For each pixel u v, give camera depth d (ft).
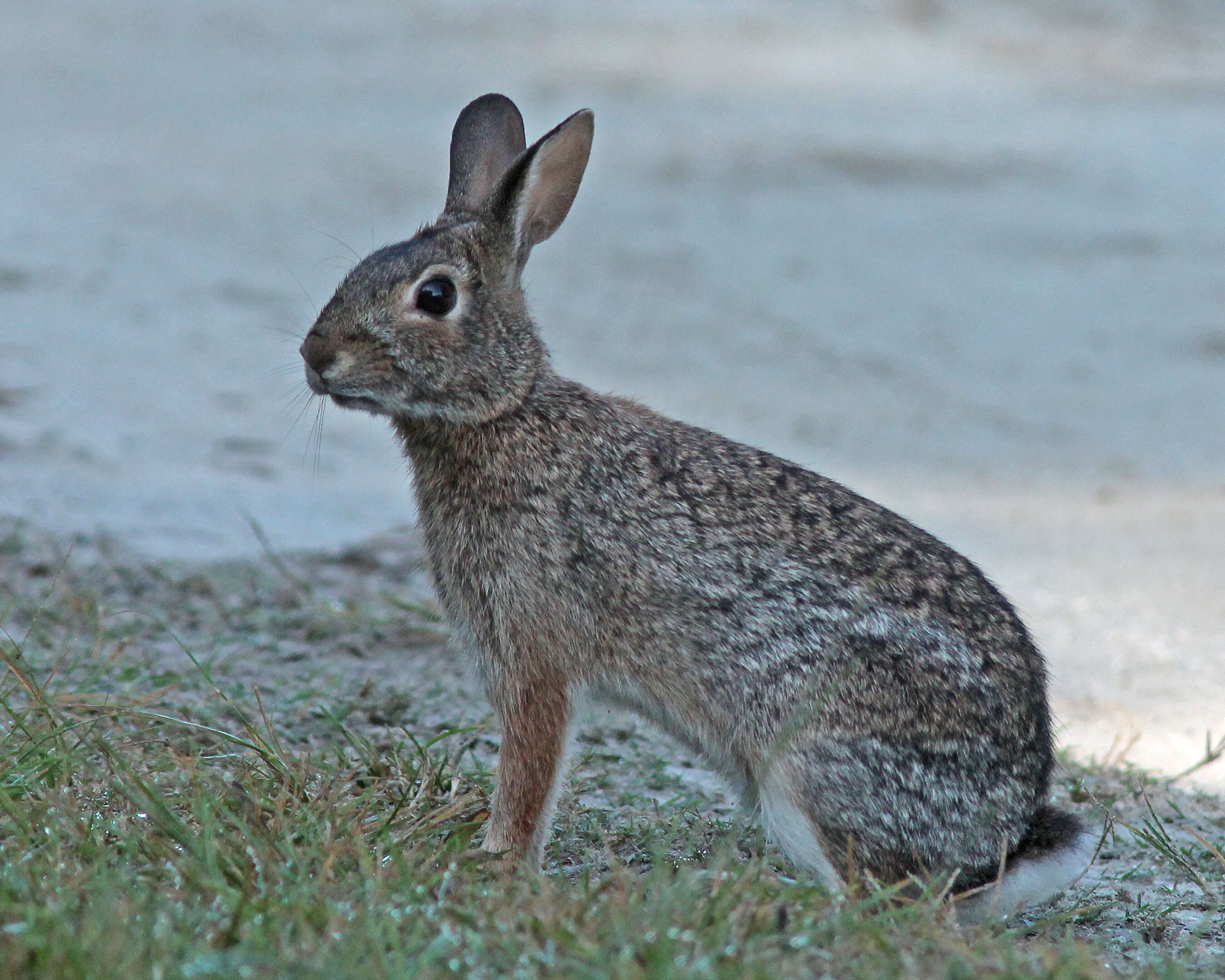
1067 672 40.16
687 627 25.55
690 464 26.30
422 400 26.13
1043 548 51.65
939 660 24.53
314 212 92.63
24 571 39.24
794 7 149.89
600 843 26.66
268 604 39.17
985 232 100.22
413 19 143.54
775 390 71.51
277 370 62.39
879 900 22.17
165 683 31.50
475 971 18.92
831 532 25.71
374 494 52.24
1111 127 126.11
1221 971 21.66
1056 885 24.52
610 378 71.10
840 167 111.24
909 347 79.56
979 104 129.29
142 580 39.50
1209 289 91.45
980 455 64.54
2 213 85.51
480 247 26.76
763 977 18.52
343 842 22.66
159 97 118.83
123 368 62.23
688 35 141.59
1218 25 154.20
